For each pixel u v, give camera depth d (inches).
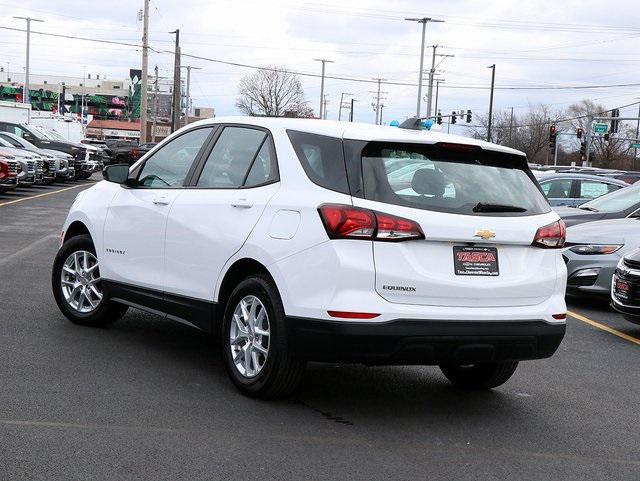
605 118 2087.8
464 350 197.9
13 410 193.0
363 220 191.3
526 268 208.4
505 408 224.8
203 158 245.0
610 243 397.7
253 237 210.8
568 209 521.3
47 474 156.9
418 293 194.1
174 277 241.6
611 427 212.2
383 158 201.0
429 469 172.7
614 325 370.3
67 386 215.3
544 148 4133.9
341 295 190.7
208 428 189.5
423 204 197.2
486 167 213.6
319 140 208.1
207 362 250.5
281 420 199.3
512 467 177.5
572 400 237.0
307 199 201.0
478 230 198.8
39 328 279.6
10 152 974.4
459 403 227.0
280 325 201.9
